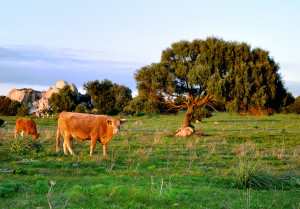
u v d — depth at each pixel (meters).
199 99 27.17
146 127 35.66
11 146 13.73
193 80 23.61
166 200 5.86
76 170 9.79
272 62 24.91
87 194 5.86
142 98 27.33
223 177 10.14
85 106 55.31
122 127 34.88
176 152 16.42
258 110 24.22
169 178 9.35
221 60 24.50
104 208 4.99
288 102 25.73
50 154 13.22
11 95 63.22
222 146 19.31
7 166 9.62
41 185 6.52
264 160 14.75
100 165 11.20
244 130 32.28
